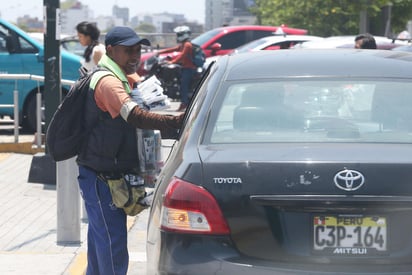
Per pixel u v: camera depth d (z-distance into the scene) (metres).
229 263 9.64
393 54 12.88
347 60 12.34
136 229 19.02
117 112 12.04
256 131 10.90
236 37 53.19
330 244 9.62
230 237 9.75
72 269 15.39
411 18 86.38
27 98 32.69
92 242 12.87
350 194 9.55
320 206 9.59
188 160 10.21
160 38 79.69
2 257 16.12
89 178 12.41
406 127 10.95
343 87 11.51
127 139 12.33
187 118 11.98
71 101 12.30
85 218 19.31
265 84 11.63
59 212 17.08
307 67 12.04
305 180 9.63
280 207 9.69
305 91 11.45
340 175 9.60
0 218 19.66
